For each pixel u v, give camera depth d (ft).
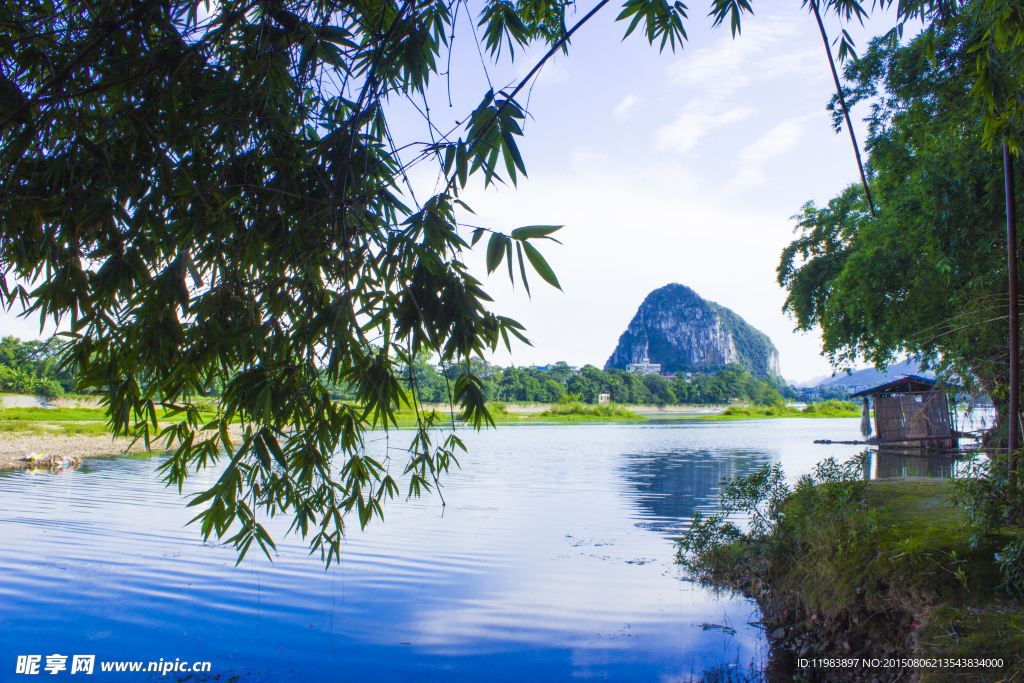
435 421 7.91
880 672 15.08
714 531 26.84
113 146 6.87
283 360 6.38
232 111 6.89
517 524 35.24
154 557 27.09
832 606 18.06
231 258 6.43
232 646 18.31
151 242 6.45
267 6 6.93
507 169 6.02
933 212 30.81
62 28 7.67
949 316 37.83
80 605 21.27
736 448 98.99
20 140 6.82
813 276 62.75
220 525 6.40
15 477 52.75
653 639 19.06
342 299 6.01
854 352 57.26
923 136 34.78
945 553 16.67
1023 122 13.34
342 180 6.72
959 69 25.25
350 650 18.04
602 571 26.03
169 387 6.10
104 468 59.06
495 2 10.05
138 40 7.16
